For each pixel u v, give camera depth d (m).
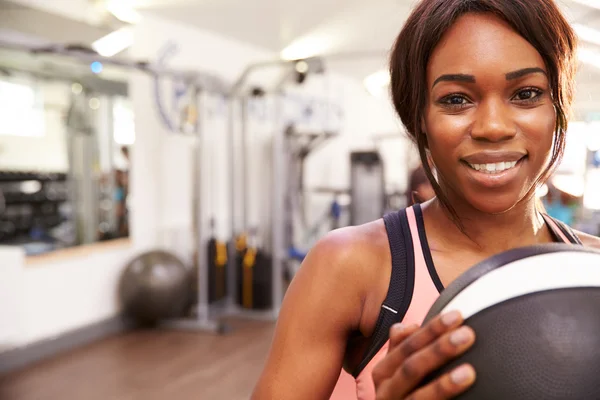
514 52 0.59
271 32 5.93
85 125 4.46
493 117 0.60
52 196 4.28
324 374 0.67
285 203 6.41
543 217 0.75
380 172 6.66
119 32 4.57
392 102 0.72
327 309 0.67
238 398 3.19
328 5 5.30
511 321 0.50
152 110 4.98
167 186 5.15
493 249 0.67
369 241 0.68
